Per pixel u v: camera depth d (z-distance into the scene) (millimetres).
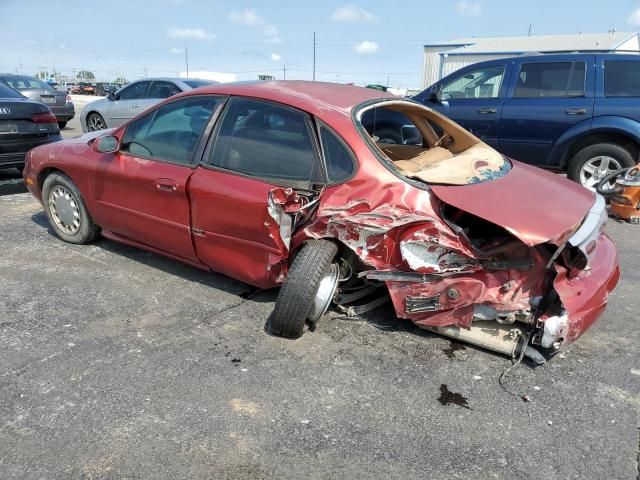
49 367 2988
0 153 6340
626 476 2365
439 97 7961
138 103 11469
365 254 3234
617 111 6684
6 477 2221
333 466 2361
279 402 2777
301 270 3215
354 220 3178
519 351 3219
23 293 3871
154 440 2469
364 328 3570
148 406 2699
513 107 7348
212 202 3604
